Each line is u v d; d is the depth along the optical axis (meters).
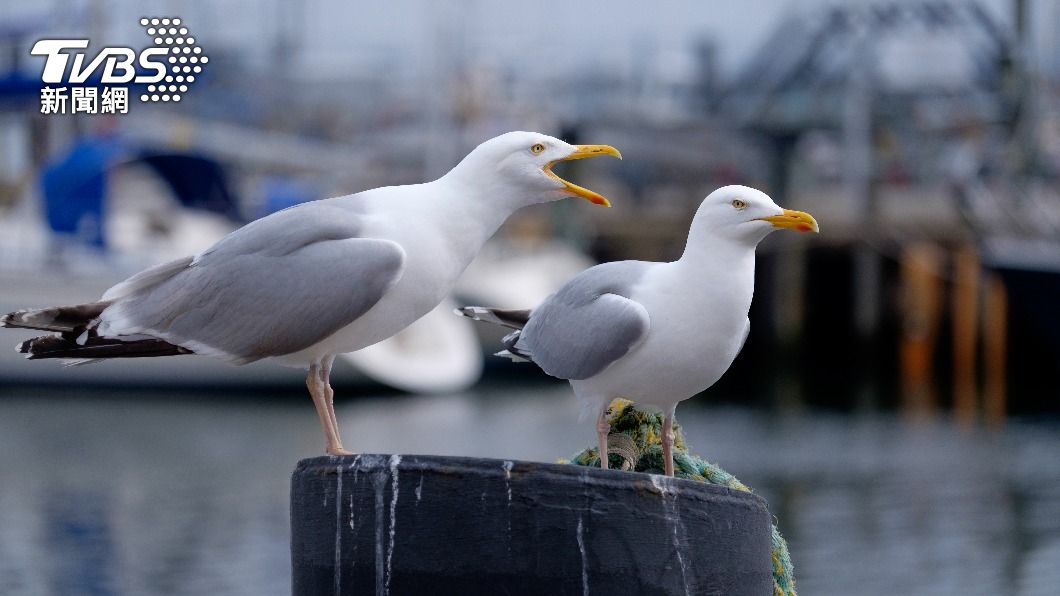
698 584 5.06
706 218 6.59
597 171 45.91
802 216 6.46
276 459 22.05
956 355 40.28
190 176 30.86
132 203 30.48
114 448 22.92
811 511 17.92
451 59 45.84
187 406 27.81
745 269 6.60
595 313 6.76
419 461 4.86
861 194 42.81
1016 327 38.72
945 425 27.53
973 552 15.47
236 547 15.62
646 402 6.81
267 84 46.09
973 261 39.78
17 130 33.97
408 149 44.31
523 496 4.82
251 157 35.69
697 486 5.07
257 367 28.86
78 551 15.38
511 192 6.61
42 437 23.91
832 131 44.41
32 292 27.45
